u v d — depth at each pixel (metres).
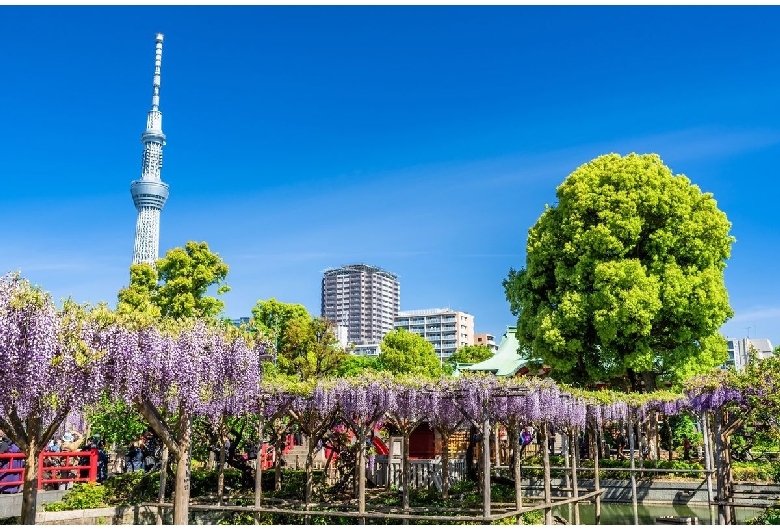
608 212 25.45
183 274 31.70
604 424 29.14
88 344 9.73
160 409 13.85
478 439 21.17
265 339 14.54
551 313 26.38
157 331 11.15
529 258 28.55
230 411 15.63
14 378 8.80
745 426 19.08
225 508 15.59
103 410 11.84
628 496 23.83
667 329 25.84
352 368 44.25
